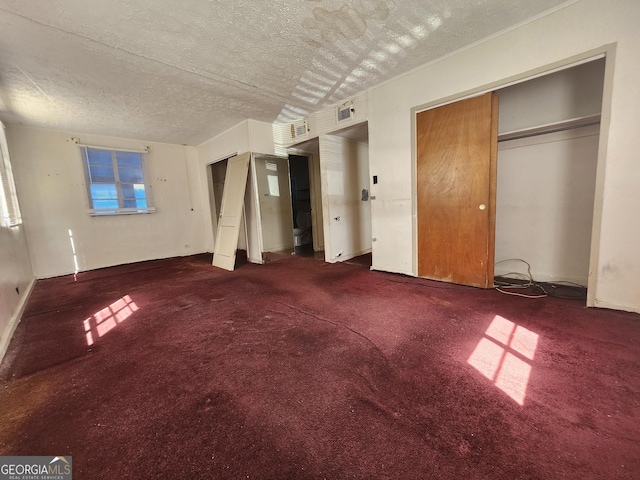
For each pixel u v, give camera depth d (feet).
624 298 7.23
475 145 9.39
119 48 8.26
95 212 16.34
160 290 11.56
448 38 8.58
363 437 3.88
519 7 7.32
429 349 6.06
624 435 3.71
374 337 6.72
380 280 11.50
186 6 6.69
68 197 15.57
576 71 8.94
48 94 10.94
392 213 12.09
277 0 6.62
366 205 17.60
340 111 13.41
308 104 13.48
